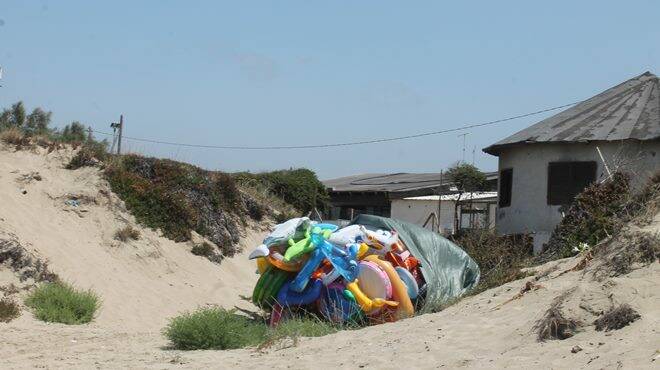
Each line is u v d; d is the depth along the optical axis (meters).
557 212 23.78
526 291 10.97
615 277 9.44
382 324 12.80
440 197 31.39
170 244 24.86
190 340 12.12
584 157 23.45
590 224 15.12
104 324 17.45
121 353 11.79
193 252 25.20
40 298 17.33
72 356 11.62
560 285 10.48
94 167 25.41
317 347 10.77
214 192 28.08
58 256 20.86
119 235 23.50
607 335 8.09
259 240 29.06
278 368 9.75
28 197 23.17
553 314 8.66
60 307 17.09
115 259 22.59
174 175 26.89
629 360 7.27
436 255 15.73
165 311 20.73
